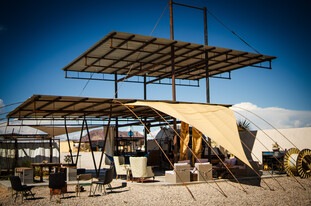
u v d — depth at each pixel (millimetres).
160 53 15664
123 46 14695
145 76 21422
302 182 12430
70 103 13109
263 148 17188
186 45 15047
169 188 11031
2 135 16781
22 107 13500
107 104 14039
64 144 34781
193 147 15062
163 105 13164
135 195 9766
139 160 11922
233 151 11383
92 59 16938
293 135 15820
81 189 10727
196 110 13547
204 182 12086
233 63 17812
